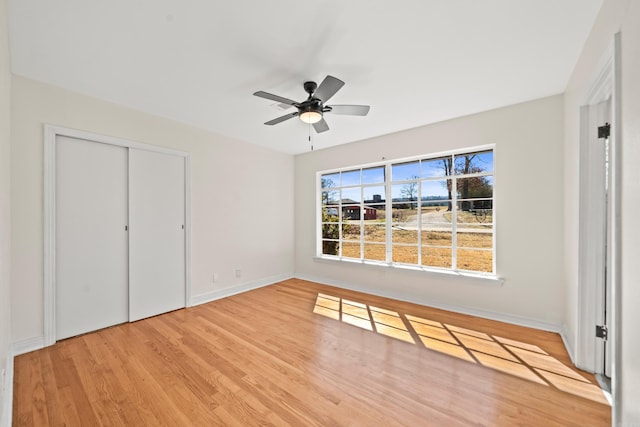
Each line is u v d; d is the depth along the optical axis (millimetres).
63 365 2074
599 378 1893
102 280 2732
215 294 3689
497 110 2906
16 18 1581
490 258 3068
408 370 2008
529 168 2740
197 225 3498
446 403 1660
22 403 1664
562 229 2578
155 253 3111
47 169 2367
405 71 2178
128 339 2514
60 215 2480
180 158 3336
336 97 2629
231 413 1592
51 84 2389
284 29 1703
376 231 4027
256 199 4285
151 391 1781
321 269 4574
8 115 1838
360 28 1693
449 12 1562
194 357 2197
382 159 3797
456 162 3322
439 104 2793
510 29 1700
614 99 1172
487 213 3104
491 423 1502
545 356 2188
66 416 1566
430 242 3520
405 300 3611
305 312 3199
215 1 1477
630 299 956
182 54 1964
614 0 1333
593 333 1950
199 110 2957
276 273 4621
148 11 1546
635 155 914
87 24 1648
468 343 2416
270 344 2414
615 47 1193
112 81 2344
